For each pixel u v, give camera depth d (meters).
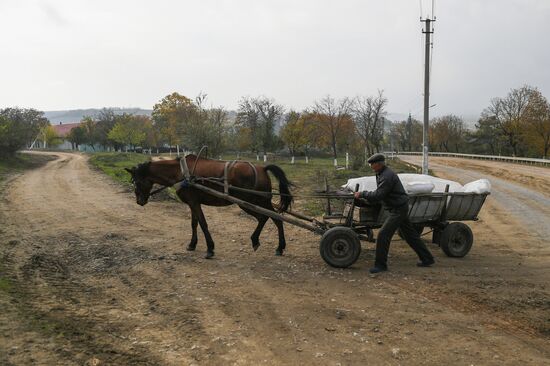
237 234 10.50
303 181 23.12
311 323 5.39
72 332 4.99
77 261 8.17
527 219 14.01
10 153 37.50
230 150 52.88
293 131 46.19
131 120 66.75
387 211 7.89
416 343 4.89
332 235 7.58
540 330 5.32
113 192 18.39
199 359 4.48
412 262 8.22
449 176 30.81
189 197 8.45
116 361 4.37
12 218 12.62
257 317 5.55
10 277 7.01
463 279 7.16
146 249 9.03
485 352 4.71
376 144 40.59
